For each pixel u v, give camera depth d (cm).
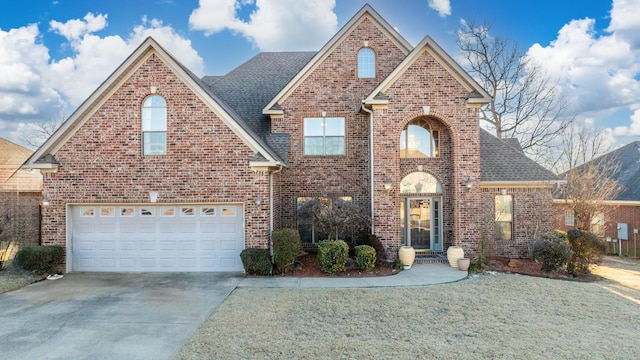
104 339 725
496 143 1731
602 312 891
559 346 689
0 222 1406
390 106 1446
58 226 1278
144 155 1288
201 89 1266
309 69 1656
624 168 2239
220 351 662
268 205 1295
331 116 1650
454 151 1456
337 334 743
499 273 1298
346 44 1662
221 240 1305
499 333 753
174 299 981
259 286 1107
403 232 1562
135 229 1307
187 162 1280
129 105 1280
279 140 1578
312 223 1475
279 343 695
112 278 1209
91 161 1279
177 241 1305
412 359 631
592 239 1290
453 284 1141
